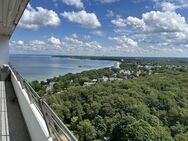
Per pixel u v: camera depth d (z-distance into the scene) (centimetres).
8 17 786
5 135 384
